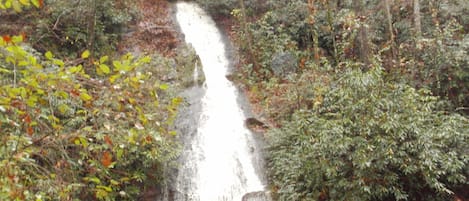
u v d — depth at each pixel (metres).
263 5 15.73
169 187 9.28
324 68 11.57
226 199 9.41
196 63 13.91
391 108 7.59
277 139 9.88
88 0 12.63
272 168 9.53
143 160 8.37
